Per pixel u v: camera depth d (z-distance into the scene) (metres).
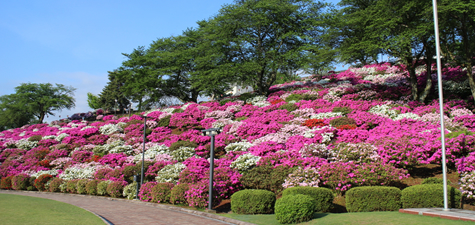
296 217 10.12
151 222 11.15
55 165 26.36
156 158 22.17
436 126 19.52
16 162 27.83
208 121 30.22
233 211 13.19
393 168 13.48
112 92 61.34
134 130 30.89
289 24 37.03
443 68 32.53
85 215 12.03
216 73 36.69
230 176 15.77
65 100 61.44
